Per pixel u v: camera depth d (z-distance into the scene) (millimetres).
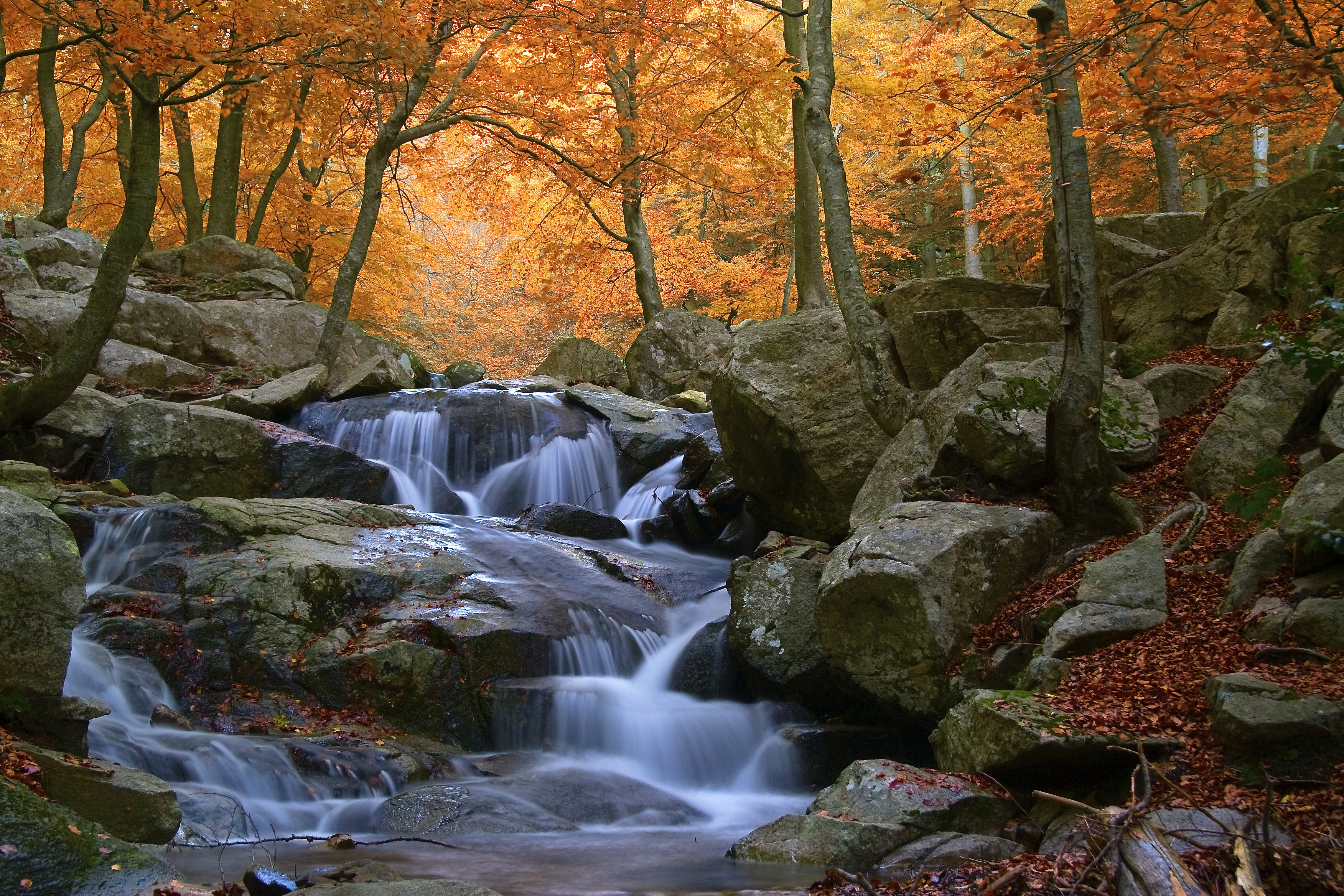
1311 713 4945
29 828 4031
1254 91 7121
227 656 8562
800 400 11039
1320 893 3846
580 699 8664
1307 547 5453
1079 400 7879
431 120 17719
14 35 17719
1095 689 6066
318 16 12266
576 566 11367
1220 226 10625
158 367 15406
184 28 11266
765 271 26125
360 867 5023
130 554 9750
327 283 25906
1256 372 8227
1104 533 7910
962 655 7234
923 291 11672
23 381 11391
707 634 9820
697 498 13359
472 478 15289
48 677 5512
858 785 6070
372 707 8617
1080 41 7520
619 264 26609
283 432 13062
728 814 7434
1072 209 7852
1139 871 4012
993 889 4371
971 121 8555
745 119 19703
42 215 17719
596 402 16516
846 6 24406
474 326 39219
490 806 7016
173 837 5664
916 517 7965
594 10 16906
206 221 24891
